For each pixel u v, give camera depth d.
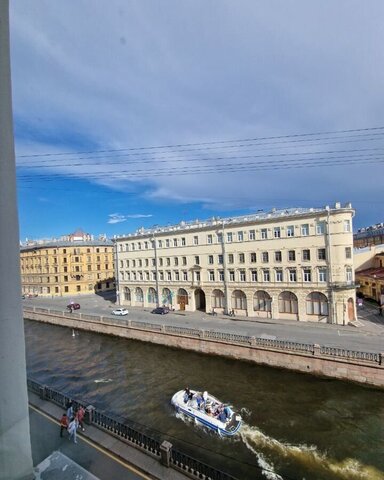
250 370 23.25
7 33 3.82
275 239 34.19
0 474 3.95
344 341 24.41
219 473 8.08
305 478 11.97
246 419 16.38
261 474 12.20
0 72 3.75
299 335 26.88
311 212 31.75
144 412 17.53
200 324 33.47
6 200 3.85
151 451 9.50
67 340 35.12
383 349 21.94
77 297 65.81
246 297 36.50
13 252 3.94
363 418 16.14
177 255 43.31
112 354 29.23
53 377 24.20
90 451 9.56
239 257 37.03
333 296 30.41
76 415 11.12
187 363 25.66
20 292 4.10
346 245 30.27
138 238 48.72
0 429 3.98
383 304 32.88
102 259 75.19
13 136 3.92
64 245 69.38
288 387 20.14
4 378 3.95
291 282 33.06
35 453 9.38
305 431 15.10
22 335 4.15
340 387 19.58
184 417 16.73
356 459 12.98
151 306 47.25
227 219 41.75
